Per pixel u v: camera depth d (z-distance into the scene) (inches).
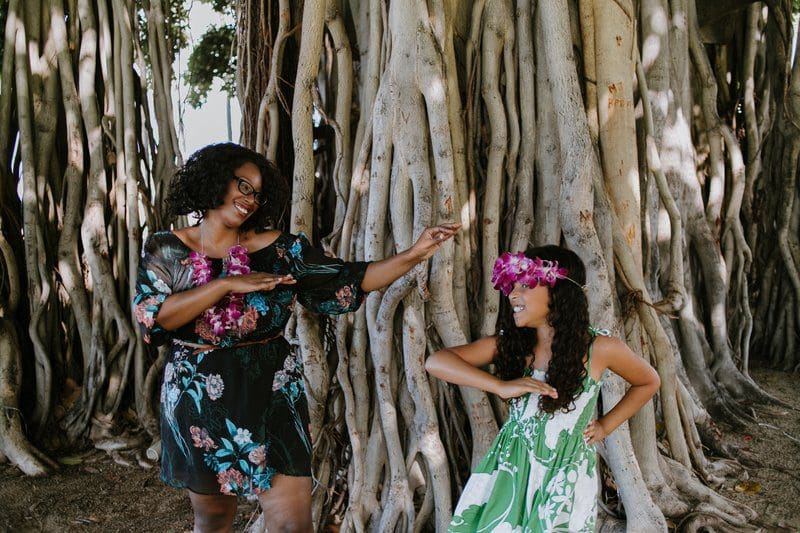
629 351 101.2
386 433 139.5
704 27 254.4
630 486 131.0
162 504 161.8
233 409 91.2
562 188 135.8
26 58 205.3
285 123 173.5
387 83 142.2
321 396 144.4
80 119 208.4
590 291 132.9
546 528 92.0
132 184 203.6
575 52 151.2
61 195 212.5
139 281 93.2
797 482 161.6
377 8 152.6
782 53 245.8
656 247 179.2
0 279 204.1
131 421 203.6
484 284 148.3
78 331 212.5
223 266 94.3
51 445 193.8
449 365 100.7
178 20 237.9
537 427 96.0
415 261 101.3
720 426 195.6
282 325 97.7
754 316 265.3
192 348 93.4
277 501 94.3
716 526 136.5
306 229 149.6
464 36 158.9
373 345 140.7
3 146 207.3
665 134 202.5
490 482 99.8
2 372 189.0
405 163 139.6
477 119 156.8
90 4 208.1
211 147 95.2
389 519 136.0
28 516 155.4
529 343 101.3
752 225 259.9
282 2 159.9
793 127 247.0
